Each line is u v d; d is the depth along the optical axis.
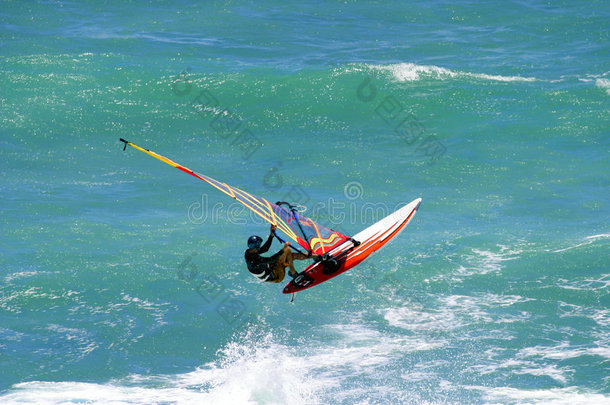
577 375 41.88
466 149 83.31
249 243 39.72
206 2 146.75
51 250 58.88
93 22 131.25
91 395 40.72
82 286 53.59
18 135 86.88
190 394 41.19
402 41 127.62
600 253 57.22
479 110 94.69
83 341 46.78
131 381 42.66
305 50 122.00
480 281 54.44
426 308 51.06
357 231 63.03
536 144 83.94
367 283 55.03
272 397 40.91
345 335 48.00
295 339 47.66
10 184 73.19
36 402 39.62
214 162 81.62
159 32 127.94
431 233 63.06
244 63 113.62
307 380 42.69
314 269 43.59
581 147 82.56
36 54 112.06
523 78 106.19
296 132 90.94
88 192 72.25
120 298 52.34
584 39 125.19
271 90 101.81
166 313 50.59
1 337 46.66
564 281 53.66
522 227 63.56
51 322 48.84
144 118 93.75
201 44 122.75
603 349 44.53
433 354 45.16
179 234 62.97
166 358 45.34
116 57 112.81
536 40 126.38
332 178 76.38
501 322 48.62
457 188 73.25
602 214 65.56
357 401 40.34
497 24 136.62
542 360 43.81
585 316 48.84
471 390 41.03
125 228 63.88
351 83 103.44
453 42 126.69
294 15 141.50
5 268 55.56
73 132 88.94
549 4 147.50
